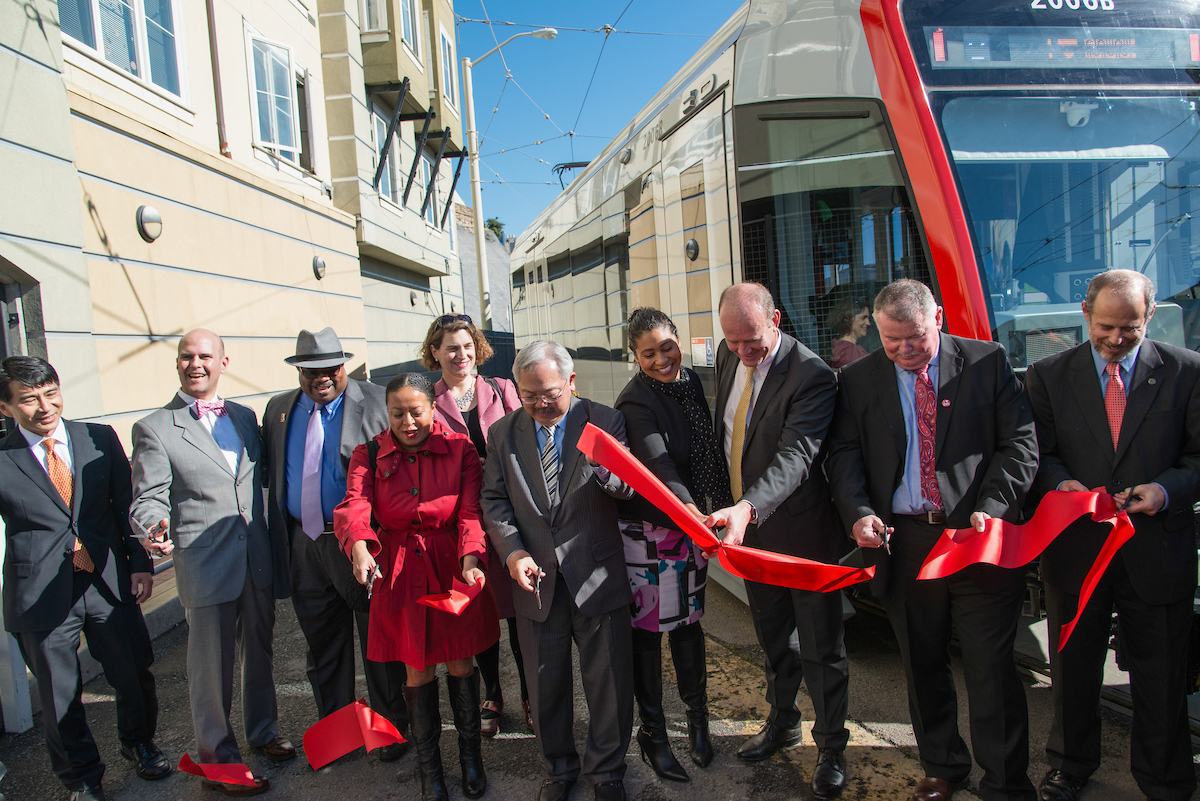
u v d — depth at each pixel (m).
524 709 3.34
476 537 2.64
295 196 8.62
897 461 2.44
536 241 9.12
